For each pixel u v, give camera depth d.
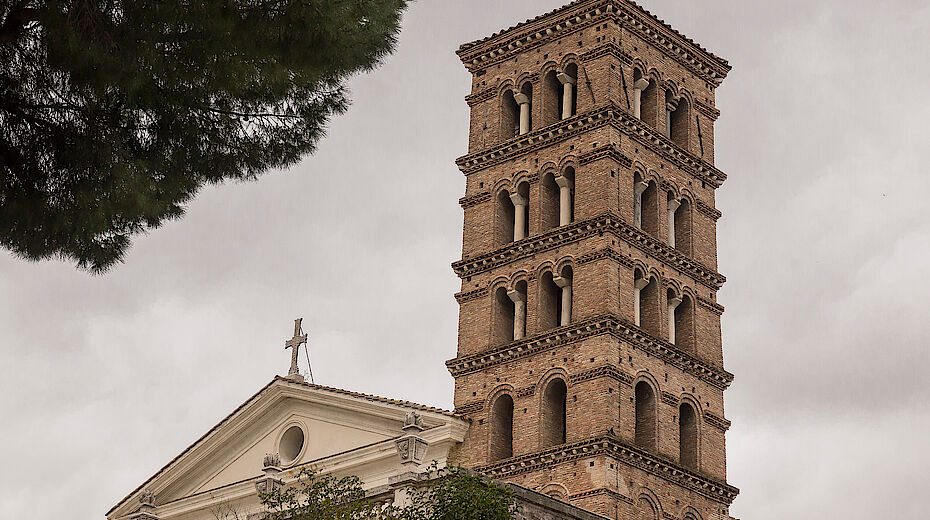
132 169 48.62
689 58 114.50
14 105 47.09
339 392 99.19
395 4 51.25
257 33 47.94
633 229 102.25
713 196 112.06
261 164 51.16
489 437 99.44
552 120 110.06
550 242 103.19
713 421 103.00
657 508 96.00
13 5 45.31
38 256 49.53
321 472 97.00
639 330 99.00
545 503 66.62
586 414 95.88
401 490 63.97
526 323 103.06
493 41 113.94
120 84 46.12
